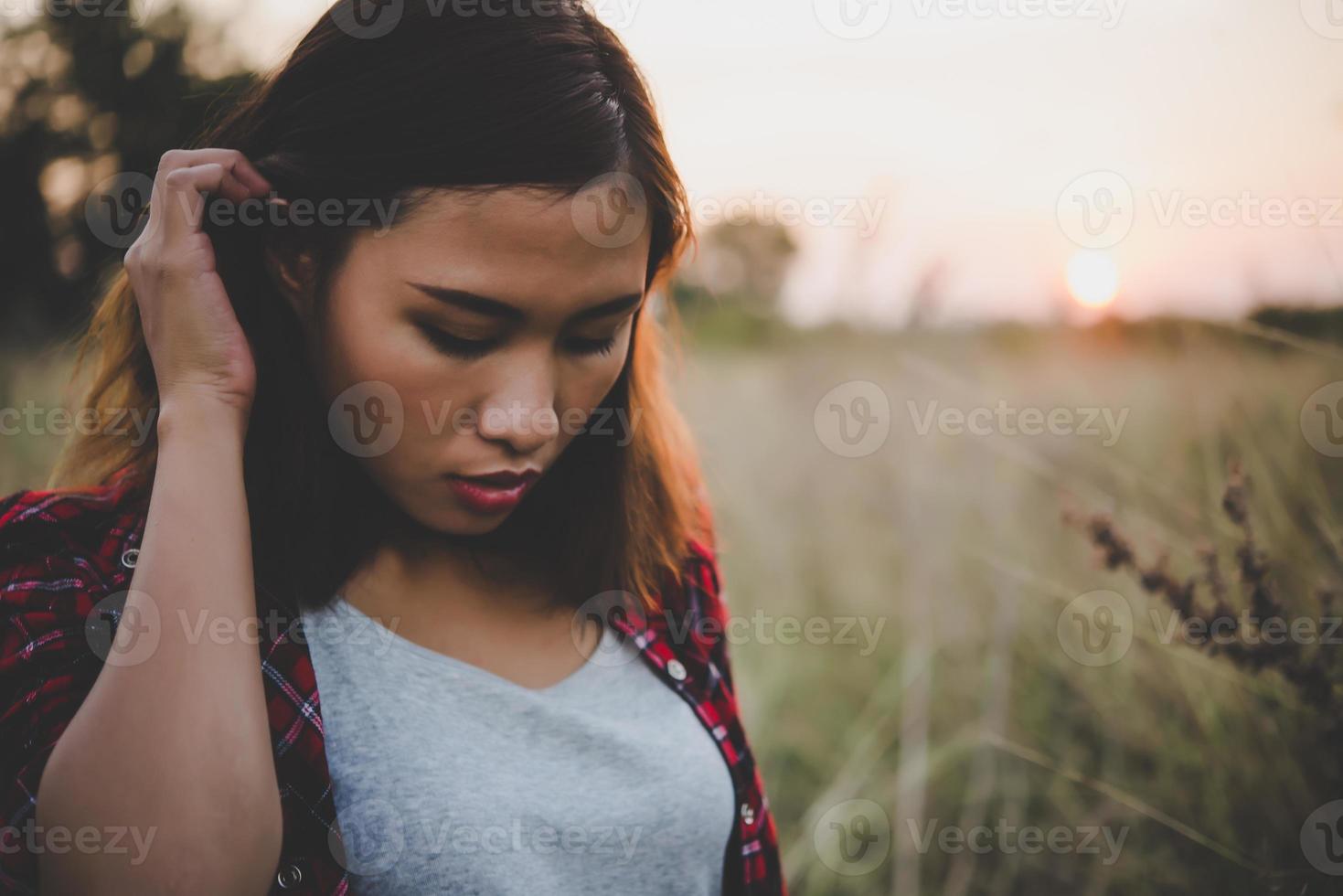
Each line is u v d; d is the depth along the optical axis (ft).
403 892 2.93
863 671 7.27
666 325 4.53
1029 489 7.55
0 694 2.74
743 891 3.75
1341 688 4.56
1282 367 5.85
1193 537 5.97
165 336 2.98
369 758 2.99
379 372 2.85
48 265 10.64
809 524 8.55
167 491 2.81
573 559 3.71
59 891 2.48
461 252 2.73
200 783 2.51
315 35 3.11
